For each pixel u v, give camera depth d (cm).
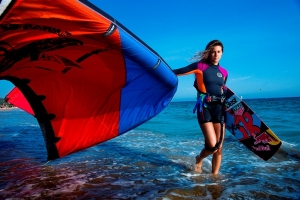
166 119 1566
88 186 333
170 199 279
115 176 382
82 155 548
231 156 531
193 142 728
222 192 303
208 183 340
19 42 219
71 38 231
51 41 234
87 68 314
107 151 596
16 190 317
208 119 359
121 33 228
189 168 434
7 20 182
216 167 385
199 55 377
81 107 375
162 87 347
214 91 362
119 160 498
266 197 288
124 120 389
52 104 363
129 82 334
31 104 360
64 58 287
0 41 207
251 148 416
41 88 343
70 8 183
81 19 196
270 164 450
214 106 361
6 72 278
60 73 327
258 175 379
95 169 425
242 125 423
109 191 312
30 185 337
